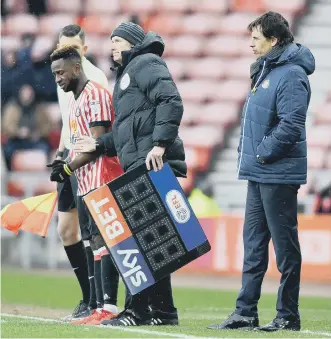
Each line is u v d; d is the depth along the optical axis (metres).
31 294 37.06
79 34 25.17
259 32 20.20
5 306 31.83
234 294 37.53
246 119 20.42
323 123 54.09
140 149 20.47
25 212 24.39
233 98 57.47
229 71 58.19
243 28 58.91
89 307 24.66
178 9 59.91
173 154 20.83
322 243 39.03
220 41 58.84
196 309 30.73
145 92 20.44
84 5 60.56
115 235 20.30
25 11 60.16
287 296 20.14
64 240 25.36
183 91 58.06
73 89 22.72
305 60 20.00
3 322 21.62
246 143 20.38
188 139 56.59
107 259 21.92
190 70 58.56
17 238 51.72
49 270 49.34
